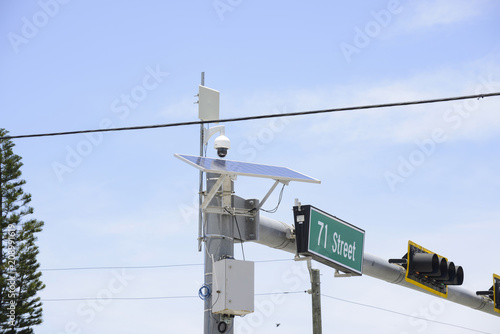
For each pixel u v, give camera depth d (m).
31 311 37.84
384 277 21.73
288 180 15.40
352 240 19.28
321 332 21.00
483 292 26.67
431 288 23.12
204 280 15.15
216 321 14.95
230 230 15.30
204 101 15.83
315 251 17.62
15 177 39.38
